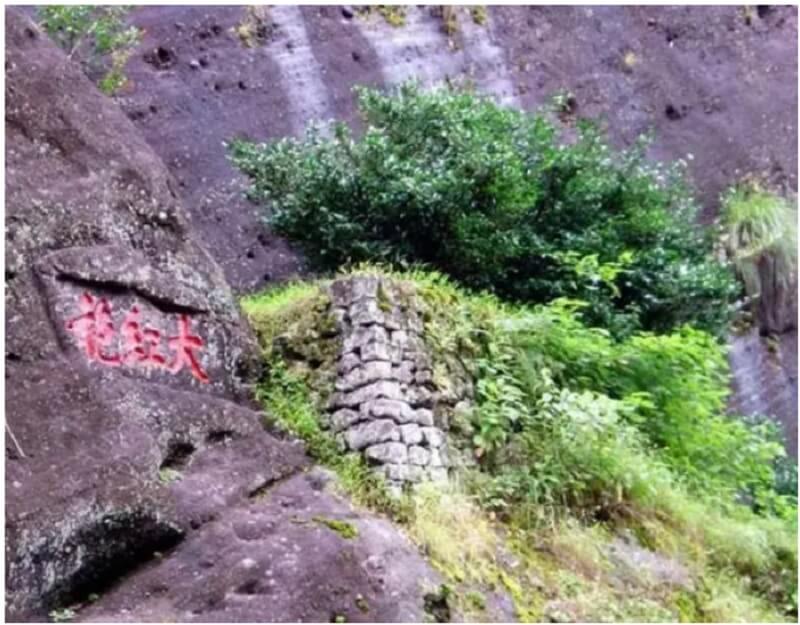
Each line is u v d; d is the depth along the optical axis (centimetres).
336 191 760
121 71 952
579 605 554
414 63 1128
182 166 977
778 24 1321
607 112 1185
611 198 837
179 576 499
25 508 481
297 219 768
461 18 1174
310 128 847
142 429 531
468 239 742
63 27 921
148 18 1041
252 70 1056
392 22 1141
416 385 608
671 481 673
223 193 976
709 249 1071
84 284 552
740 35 1292
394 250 749
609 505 629
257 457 565
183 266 595
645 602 577
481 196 755
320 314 628
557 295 770
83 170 577
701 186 1170
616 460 634
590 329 717
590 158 838
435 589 519
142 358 562
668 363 729
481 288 762
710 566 638
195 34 1052
